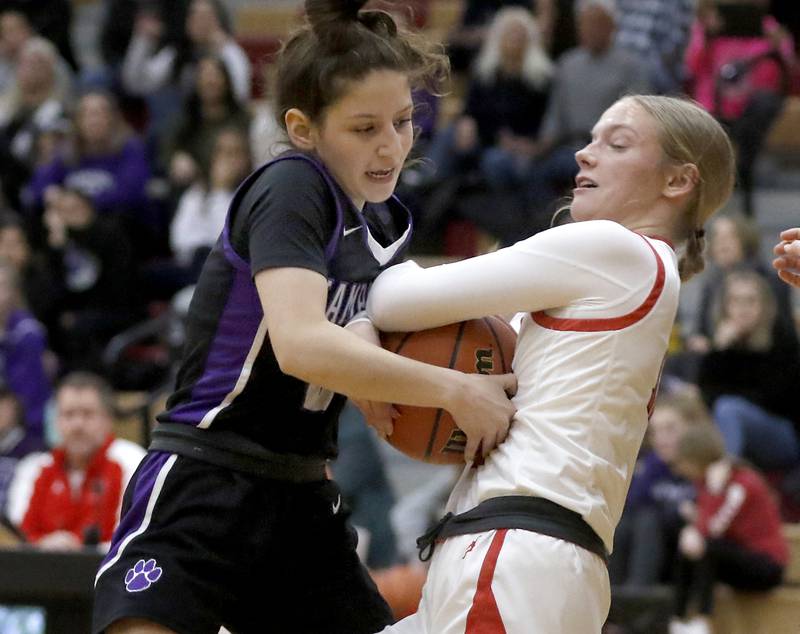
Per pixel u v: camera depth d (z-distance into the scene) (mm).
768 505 11859
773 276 14086
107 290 16859
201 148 18172
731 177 6059
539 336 5676
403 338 5727
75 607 9352
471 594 5461
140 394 16141
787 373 13383
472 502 5668
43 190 17719
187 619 5586
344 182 5711
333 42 5566
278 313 5395
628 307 5566
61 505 11664
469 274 5602
